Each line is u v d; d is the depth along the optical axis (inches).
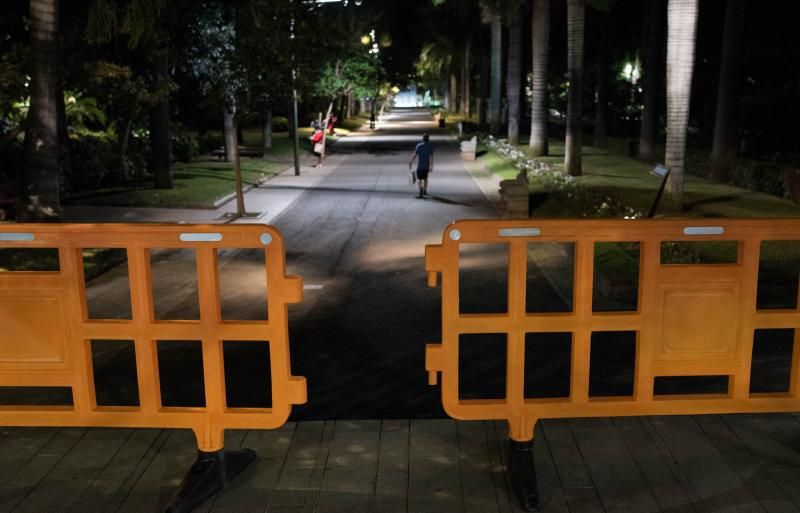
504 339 330.3
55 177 604.4
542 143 1389.0
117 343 329.1
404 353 317.7
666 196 725.3
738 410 189.3
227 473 185.5
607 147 1681.8
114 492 183.8
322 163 1349.7
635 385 186.7
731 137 981.2
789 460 194.7
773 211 705.6
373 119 2576.3
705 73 1691.7
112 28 586.2
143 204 798.5
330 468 193.2
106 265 494.0
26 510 175.8
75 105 1080.2
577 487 182.5
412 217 732.7
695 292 182.5
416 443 206.7
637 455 198.4
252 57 730.2
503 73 2691.9
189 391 274.2
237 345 323.9
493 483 184.9
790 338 320.5
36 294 179.9
